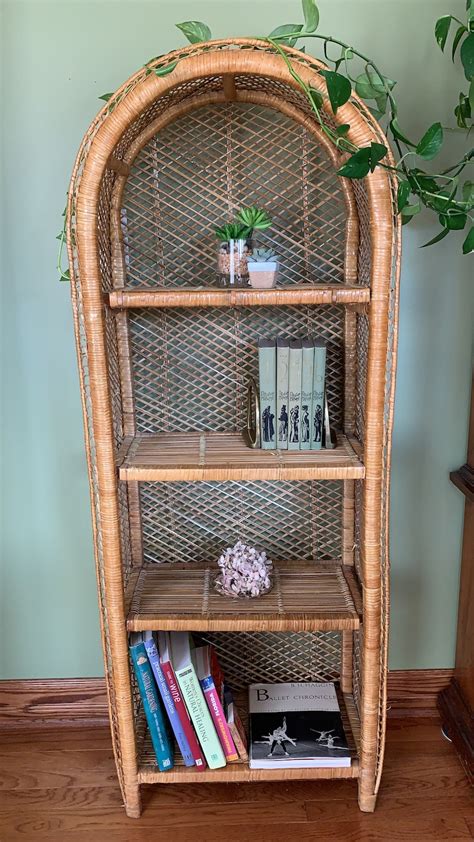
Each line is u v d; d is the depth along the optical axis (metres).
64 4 1.49
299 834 1.50
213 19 1.50
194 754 1.53
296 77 1.20
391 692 1.87
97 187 1.24
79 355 1.34
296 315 1.63
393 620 1.85
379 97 1.36
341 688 1.77
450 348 1.68
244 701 1.75
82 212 1.24
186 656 1.52
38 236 1.59
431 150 1.24
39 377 1.67
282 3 1.50
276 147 1.57
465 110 1.42
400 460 1.75
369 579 1.42
